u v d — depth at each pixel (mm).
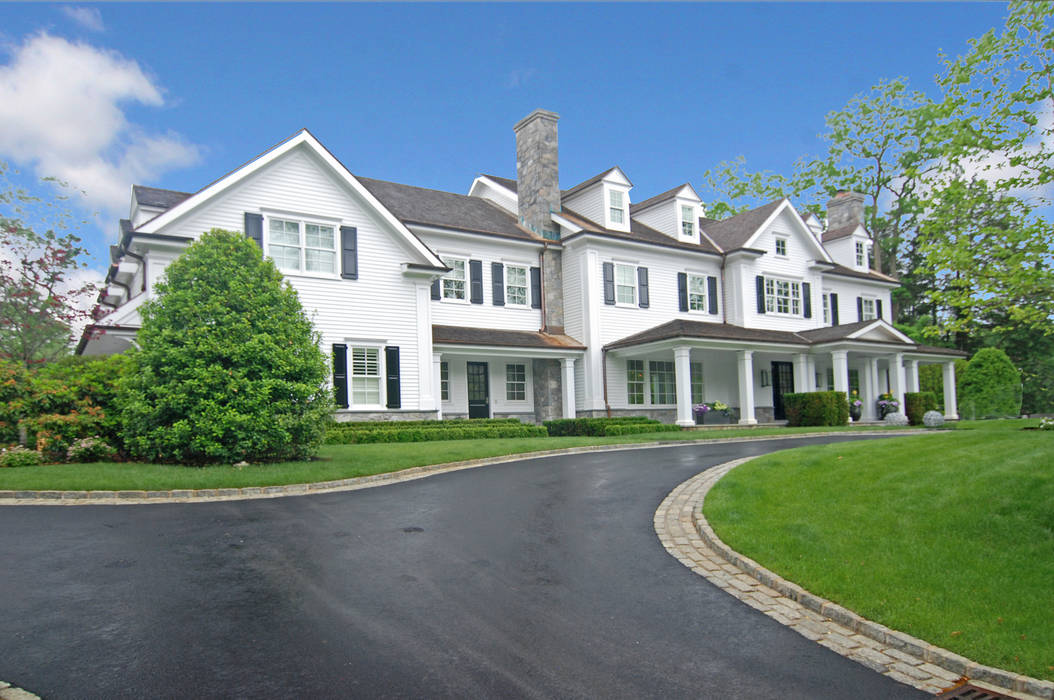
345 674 4352
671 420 27406
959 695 4281
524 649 4809
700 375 28781
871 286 35594
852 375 35469
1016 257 9367
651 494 10484
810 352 28391
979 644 4777
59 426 12656
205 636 4910
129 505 9352
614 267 26203
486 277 24656
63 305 21641
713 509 8734
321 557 6891
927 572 6023
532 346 23609
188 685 4172
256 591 5867
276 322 12953
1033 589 5539
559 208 26953
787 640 5086
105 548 7098
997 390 33969
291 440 12992
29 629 4984
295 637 4918
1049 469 8086
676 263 28047
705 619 5469
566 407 24453
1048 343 37250
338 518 8648
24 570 6332
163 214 17062
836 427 24406
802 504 8531
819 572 6258
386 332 20234
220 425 11945
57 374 13633
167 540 7453
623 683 4336
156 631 4984
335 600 5680
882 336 28625
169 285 12727
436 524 8375
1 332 21328
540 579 6359
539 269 25984
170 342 12289
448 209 25719
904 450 11133
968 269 9914
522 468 13406
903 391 29031
